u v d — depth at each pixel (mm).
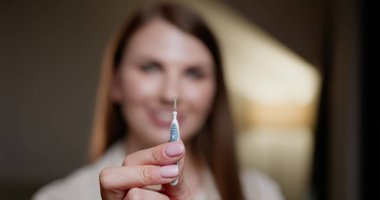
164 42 610
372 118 891
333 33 981
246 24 1132
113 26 1274
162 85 604
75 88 1313
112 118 688
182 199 352
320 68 1036
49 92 1316
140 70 618
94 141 712
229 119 685
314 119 1036
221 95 670
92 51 1296
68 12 1304
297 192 1094
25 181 1309
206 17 1149
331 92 978
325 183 990
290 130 1092
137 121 620
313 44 1061
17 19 1317
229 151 682
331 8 1006
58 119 1309
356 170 920
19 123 1337
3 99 1338
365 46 910
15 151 1330
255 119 1125
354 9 929
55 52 1314
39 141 1330
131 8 1251
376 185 877
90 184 656
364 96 909
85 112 1306
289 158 1096
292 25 1094
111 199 348
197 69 623
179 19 613
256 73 1130
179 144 336
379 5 882
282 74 1102
